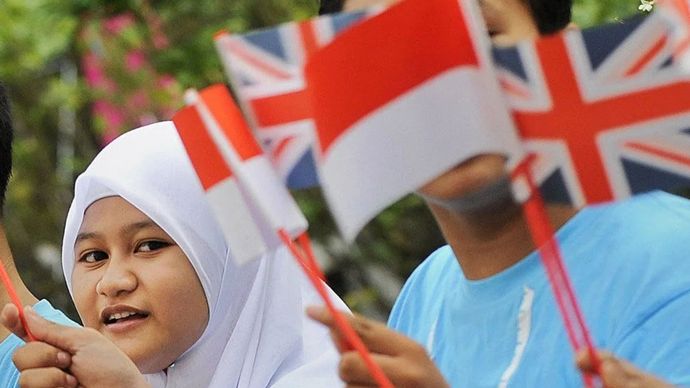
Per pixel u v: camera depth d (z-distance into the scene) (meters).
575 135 5.48
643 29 5.39
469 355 6.50
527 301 6.30
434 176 5.43
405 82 5.42
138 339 8.07
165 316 8.08
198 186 8.27
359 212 5.49
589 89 5.46
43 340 7.00
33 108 20.75
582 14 14.43
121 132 18.94
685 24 5.35
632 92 5.43
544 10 6.53
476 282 6.56
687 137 5.39
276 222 5.80
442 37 5.41
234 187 6.06
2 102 9.33
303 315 8.41
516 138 5.47
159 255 8.13
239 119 5.87
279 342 8.30
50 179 21.09
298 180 5.88
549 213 6.32
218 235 8.23
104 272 8.18
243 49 5.85
